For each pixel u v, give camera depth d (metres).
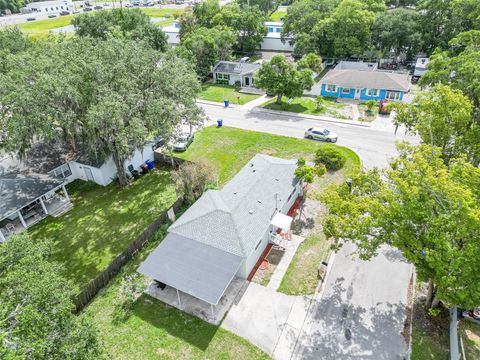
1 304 12.07
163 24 95.81
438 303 17.80
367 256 17.11
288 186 25.84
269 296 19.66
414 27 55.19
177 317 18.70
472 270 13.52
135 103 26.38
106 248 24.23
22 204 25.56
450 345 16.20
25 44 45.53
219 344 17.22
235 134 39.41
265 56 68.62
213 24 68.38
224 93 53.41
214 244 20.45
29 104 22.52
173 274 19.11
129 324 18.45
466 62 27.55
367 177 18.16
